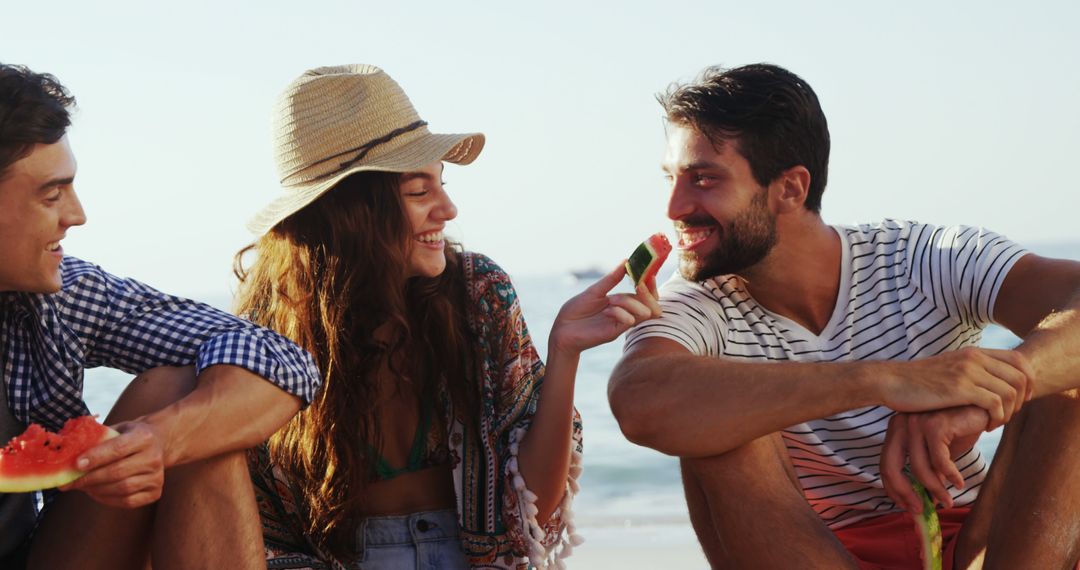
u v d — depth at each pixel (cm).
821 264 318
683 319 317
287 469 321
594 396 1620
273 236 338
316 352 326
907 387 270
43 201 242
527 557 330
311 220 330
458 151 360
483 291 340
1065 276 297
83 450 223
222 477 253
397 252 324
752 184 307
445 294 334
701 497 306
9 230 240
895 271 322
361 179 327
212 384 255
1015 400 269
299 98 338
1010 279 304
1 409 265
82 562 254
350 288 323
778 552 277
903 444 275
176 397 263
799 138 306
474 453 330
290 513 323
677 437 282
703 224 312
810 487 333
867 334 321
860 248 324
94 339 279
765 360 324
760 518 279
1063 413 271
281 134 342
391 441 330
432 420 330
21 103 234
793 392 273
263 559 259
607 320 307
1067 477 269
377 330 329
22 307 266
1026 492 272
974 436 279
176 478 251
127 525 254
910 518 319
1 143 232
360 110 331
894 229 330
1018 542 271
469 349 334
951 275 314
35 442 220
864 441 318
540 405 322
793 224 313
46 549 257
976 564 283
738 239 308
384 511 329
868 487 327
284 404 265
